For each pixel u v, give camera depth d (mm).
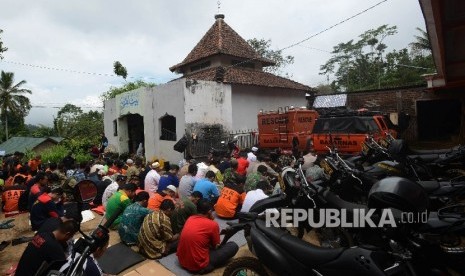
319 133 10555
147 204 5895
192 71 18859
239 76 15430
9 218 7238
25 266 2854
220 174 8031
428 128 18047
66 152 17609
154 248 4598
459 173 5914
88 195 2340
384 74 39719
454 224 3119
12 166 10641
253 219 3312
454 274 3457
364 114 10461
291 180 3902
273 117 12133
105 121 18859
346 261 2477
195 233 4047
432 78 12633
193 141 12461
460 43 6426
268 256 2857
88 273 2682
